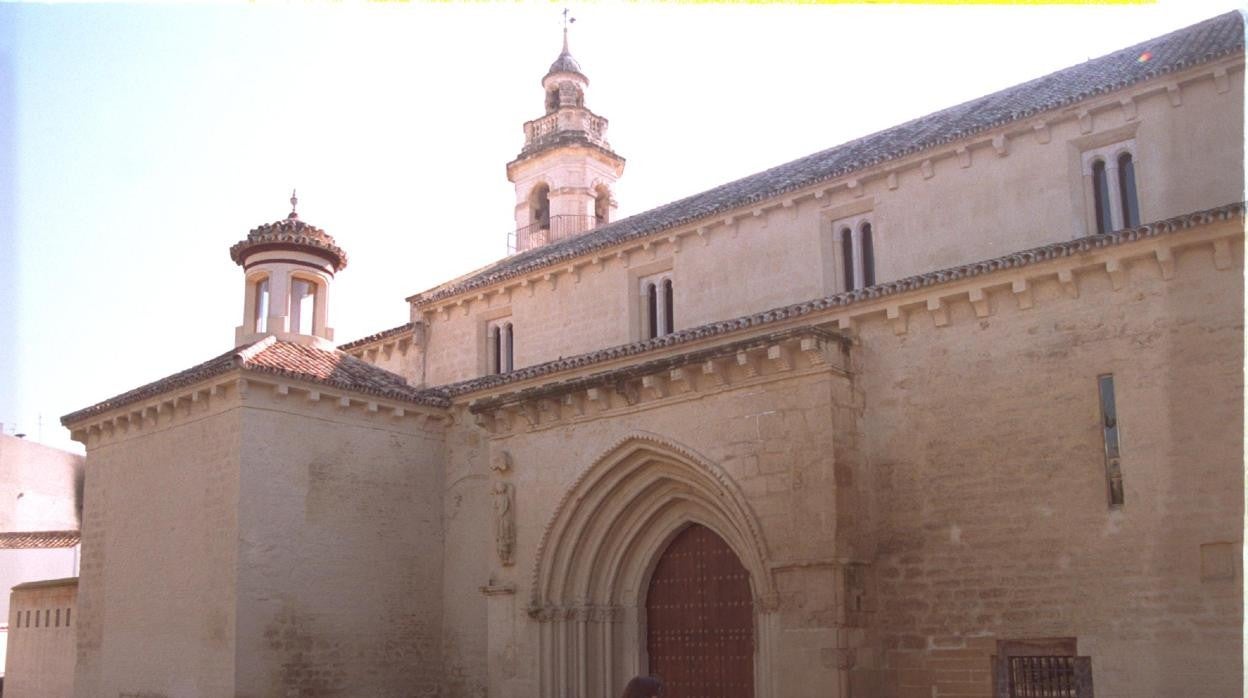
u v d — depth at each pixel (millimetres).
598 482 23562
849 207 25516
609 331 29297
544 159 46719
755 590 21141
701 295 27609
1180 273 17562
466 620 28219
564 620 23797
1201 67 20438
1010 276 19172
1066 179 22250
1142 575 17188
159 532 27188
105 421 29297
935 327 20188
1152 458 17406
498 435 25547
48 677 33344
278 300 30797
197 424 26797
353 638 26656
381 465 28219
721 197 29781
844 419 20234
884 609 19875
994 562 18766
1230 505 16531
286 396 26406
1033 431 18734
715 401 21672
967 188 23594
